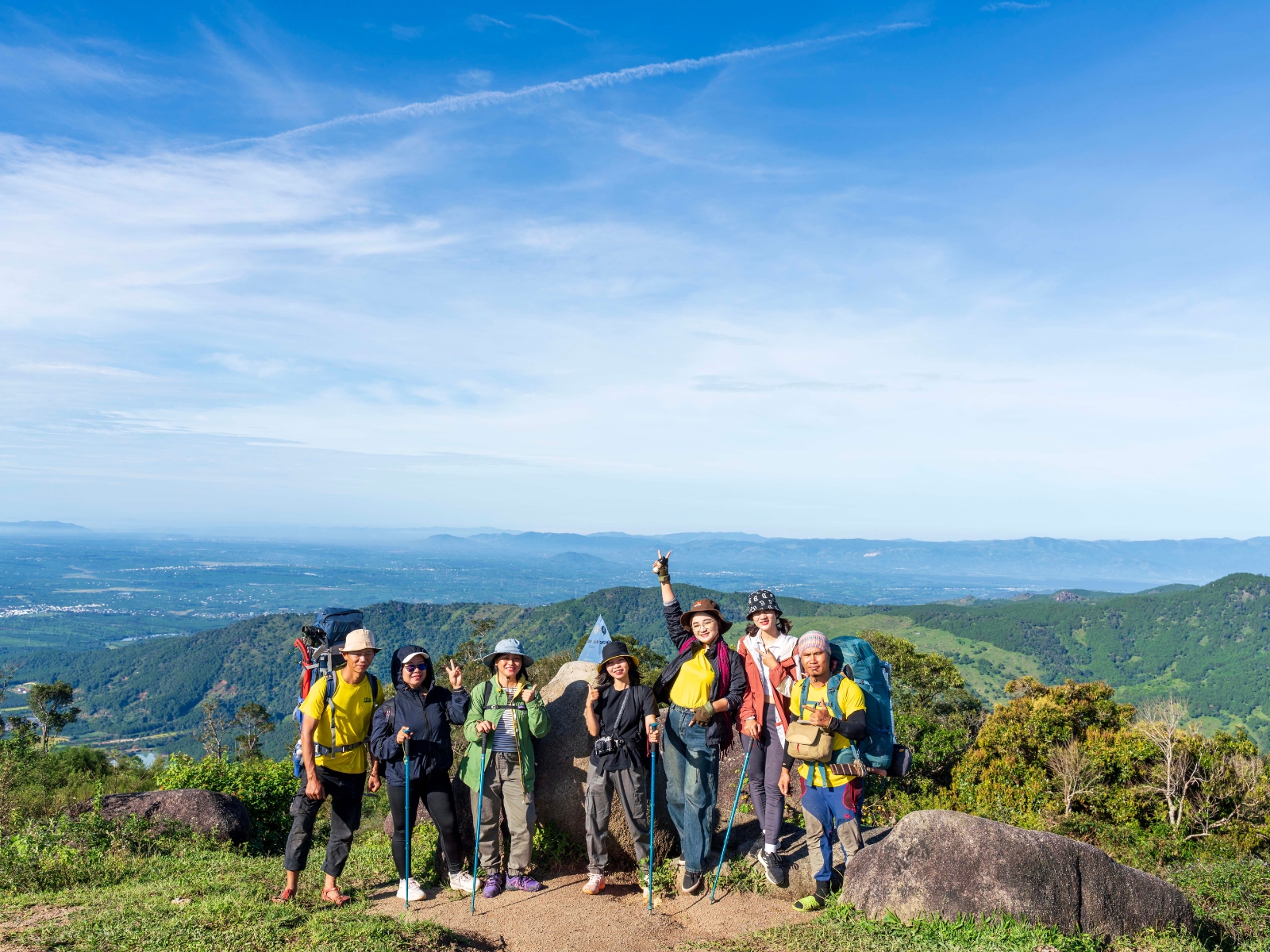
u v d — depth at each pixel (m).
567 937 5.53
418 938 5.22
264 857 9.76
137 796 10.20
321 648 6.61
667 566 6.98
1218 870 8.76
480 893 6.40
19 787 12.66
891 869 5.74
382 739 6.26
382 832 12.73
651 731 6.41
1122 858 14.31
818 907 6.02
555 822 7.25
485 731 6.34
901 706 41.38
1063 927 5.44
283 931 5.24
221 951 4.84
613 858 7.15
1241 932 6.56
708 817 6.41
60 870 7.37
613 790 6.71
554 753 7.27
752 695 6.50
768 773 6.43
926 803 23.17
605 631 8.36
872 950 4.93
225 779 12.19
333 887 6.25
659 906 6.21
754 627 6.73
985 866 5.55
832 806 6.06
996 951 4.86
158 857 8.39
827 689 6.04
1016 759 23.64
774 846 6.39
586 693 7.52
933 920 5.38
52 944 4.93
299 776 6.36
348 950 4.87
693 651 6.58
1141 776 20.59
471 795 6.58
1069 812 20.50
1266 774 19.12
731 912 6.03
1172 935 5.64
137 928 5.26
